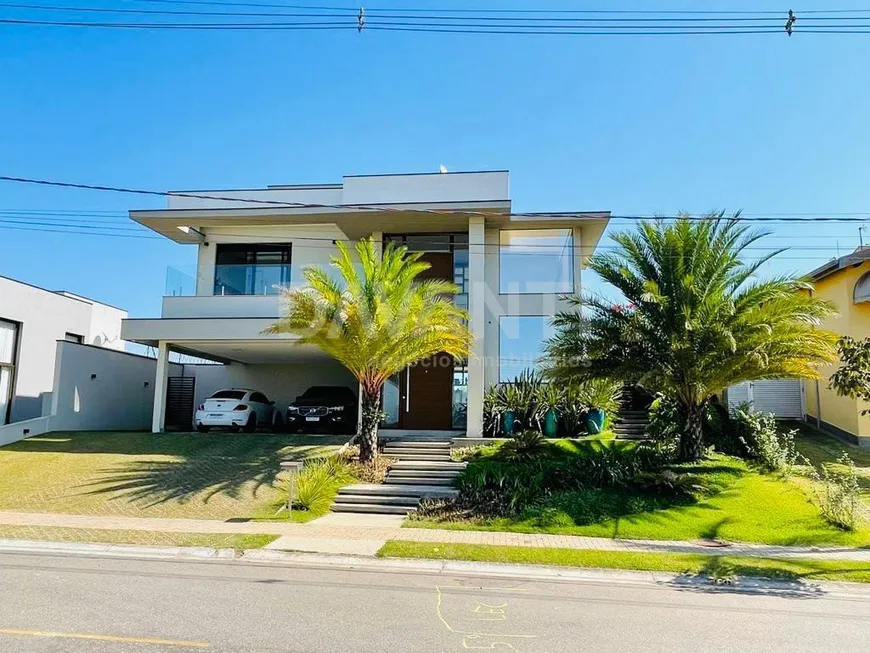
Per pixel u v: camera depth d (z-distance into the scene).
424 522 11.88
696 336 13.70
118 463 15.24
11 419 21.41
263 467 14.92
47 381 23.23
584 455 15.09
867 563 9.28
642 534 11.16
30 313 22.45
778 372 13.88
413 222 19.14
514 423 17.53
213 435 18.58
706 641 5.75
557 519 11.91
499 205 17.92
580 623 6.22
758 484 13.32
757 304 13.82
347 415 19.77
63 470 14.67
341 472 14.71
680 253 14.20
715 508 12.23
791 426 19.67
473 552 9.45
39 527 10.61
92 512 11.98
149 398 25.50
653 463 14.41
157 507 12.36
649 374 14.06
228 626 5.77
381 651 5.21
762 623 6.42
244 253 21.78
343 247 16.17
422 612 6.43
